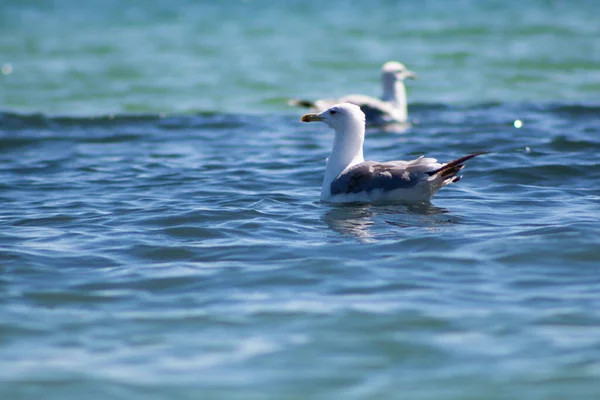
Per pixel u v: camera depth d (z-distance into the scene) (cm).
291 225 1364
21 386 814
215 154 2106
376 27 4306
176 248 1241
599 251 1160
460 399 780
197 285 1085
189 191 1669
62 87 3133
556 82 3100
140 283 1096
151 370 845
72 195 1655
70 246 1266
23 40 4122
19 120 2536
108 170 1911
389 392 795
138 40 4072
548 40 3909
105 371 845
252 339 913
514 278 1077
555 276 1080
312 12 4759
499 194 1595
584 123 2398
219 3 5053
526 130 2322
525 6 4856
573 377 812
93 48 3888
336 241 1260
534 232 1266
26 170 1933
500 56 3584
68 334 935
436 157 2027
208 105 2845
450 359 858
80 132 2428
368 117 2536
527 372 826
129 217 1443
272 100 2927
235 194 1633
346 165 1570
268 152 2122
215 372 840
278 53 3734
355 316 967
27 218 1453
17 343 912
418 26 4316
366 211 1450
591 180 1711
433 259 1156
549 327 926
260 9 4875
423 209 1460
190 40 4050
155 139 2334
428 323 943
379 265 1139
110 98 2958
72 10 4991
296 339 910
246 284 1084
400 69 2642
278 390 802
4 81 3247
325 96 2994
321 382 816
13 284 1093
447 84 3125
